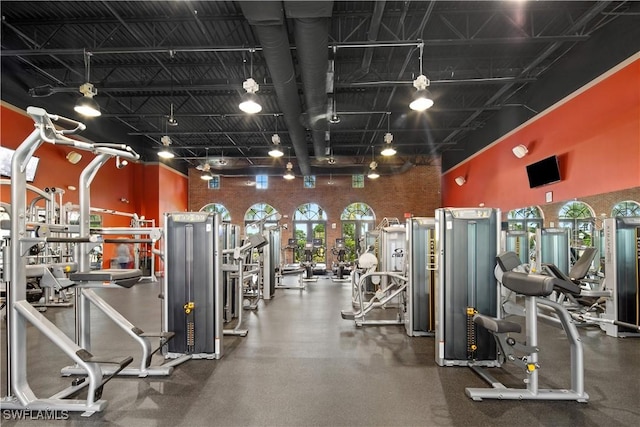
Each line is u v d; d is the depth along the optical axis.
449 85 7.35
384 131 10.13
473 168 10.06
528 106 7.20
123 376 3.22
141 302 7.12
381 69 6.88
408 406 2.68
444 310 3.55
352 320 5.58
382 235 7.52
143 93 7.97
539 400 2.75
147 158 12.12
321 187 14.47
